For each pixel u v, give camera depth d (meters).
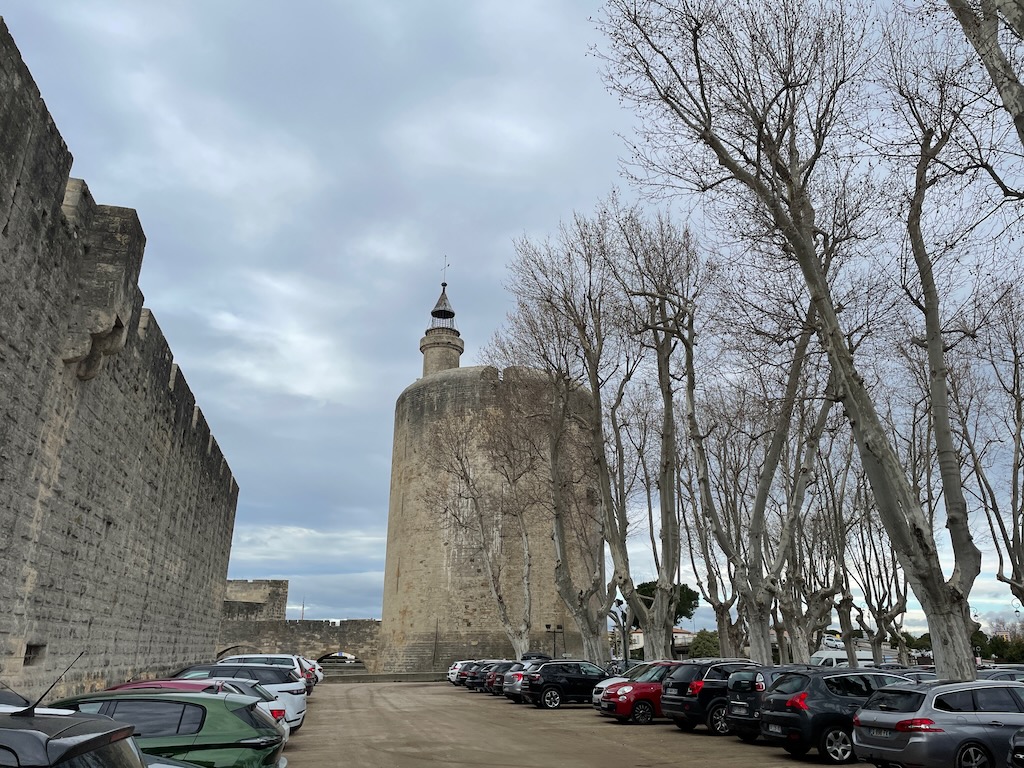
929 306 12.80
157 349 19.20
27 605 12.17
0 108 10.00
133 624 18.53
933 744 9.52
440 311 64.69
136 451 17.83
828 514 29.97
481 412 49.97
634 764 11.91
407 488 52.91
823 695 12.54
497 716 20.61
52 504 12.95
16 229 10.84
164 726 7.05
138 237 14.59
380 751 13.37
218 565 32.06
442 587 48.09
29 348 11.64
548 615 46.97
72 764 3.02
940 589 11.47
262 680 14.85
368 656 56.31
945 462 12.14
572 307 23.25
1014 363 22.20
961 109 11.98
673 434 21.69
